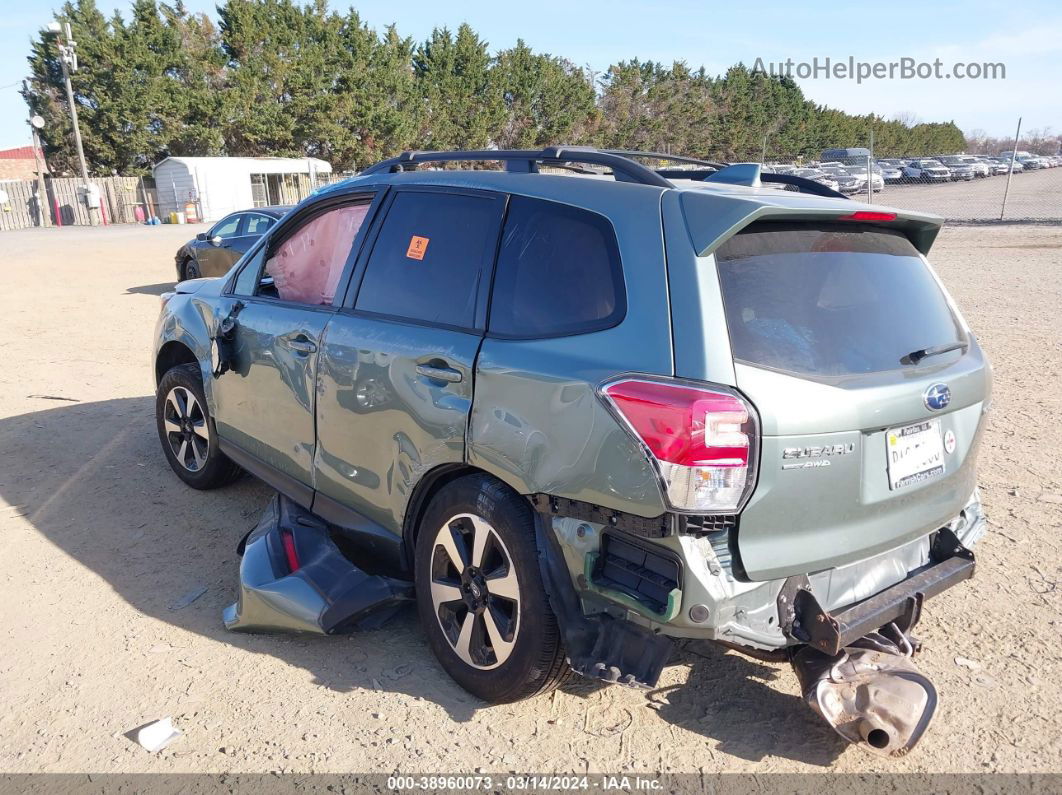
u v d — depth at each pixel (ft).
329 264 12.29
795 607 8.13
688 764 8.70
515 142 198.80
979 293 38.96
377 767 8.63
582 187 9.23
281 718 9.39
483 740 9.04
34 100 169.07
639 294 8.14
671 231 8.21
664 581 7.75
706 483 7.47
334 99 166.81
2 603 11.92
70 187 142.51
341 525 11.42
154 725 9.14
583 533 8.21
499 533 8.98
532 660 8.77
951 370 9.29
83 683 10.04
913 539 9.16
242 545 12.28
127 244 87.20
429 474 9.91
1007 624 11.36
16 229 130.21
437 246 10.45
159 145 164.66
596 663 8.12
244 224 42.27
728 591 7.68
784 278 8.39
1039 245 57.72
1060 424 19.88
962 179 174.19
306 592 10.68
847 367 8.38
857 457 8.22
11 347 30.58
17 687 9.96
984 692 9.91
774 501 7.77
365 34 177.27
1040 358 26.40
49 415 21.27
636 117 214.07
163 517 14.85
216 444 15.07
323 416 11.41
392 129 174.91
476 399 9.14
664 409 7.53
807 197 9.17
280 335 12.32
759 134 223.51
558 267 9.00
